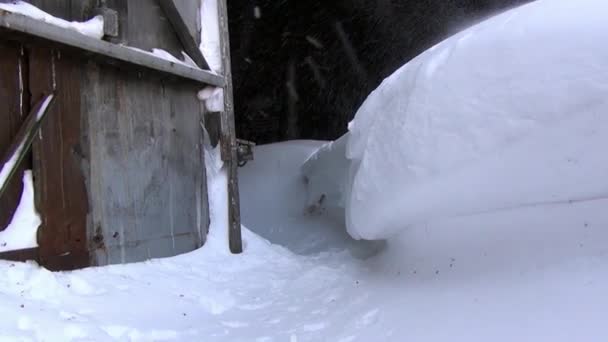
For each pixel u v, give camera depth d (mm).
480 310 2598
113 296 3361
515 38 2852
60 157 3514
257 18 12656
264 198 8789
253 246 5855
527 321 2324
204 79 5324
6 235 3119
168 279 4066
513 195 2861
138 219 4336
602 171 2496
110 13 3830
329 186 7719
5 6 2973
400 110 3539
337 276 4668
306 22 13062
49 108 3383
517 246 2840
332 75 14758
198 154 5484
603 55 2492
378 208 3719
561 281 2406
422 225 3701
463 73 3033
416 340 2652
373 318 3191
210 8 5973
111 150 4039
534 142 2625
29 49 3305
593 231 2549
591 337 2027
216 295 4055
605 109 2436
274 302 4105
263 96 14641
